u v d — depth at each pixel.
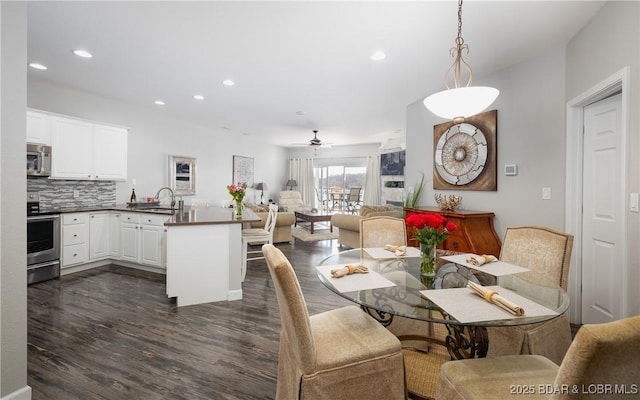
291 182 10.01
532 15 2.27
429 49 2.87
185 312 2.82
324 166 10.13
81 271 4.06
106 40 2.80
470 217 3.21
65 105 4.18
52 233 3.68
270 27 2.52
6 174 1.48
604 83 2.12
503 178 3.28
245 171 8.28
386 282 1.56
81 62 3.30
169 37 2.72
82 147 4.14
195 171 6.51
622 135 1.94
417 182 4.56
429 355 2.07
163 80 3.84
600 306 2.37
